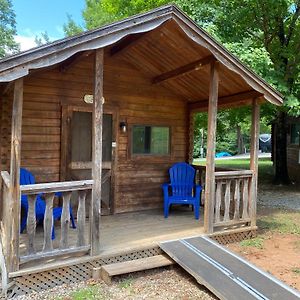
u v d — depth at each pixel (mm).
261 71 7516
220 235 4785
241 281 3314
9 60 3018
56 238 4270
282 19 9828
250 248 4730
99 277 3668
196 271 3502
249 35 9820
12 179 3236
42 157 5098
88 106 5438
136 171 6074
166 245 4152
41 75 5055
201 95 6137
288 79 9289
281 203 8461
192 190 6043
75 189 3568
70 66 4773
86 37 3396
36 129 5039
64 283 3531
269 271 3943
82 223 3670
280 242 5059
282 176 11555
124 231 4727
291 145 13898
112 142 5738
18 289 3275
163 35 4406
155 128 6273
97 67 3654
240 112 10508
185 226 5062
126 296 3285
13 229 3240
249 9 8609
